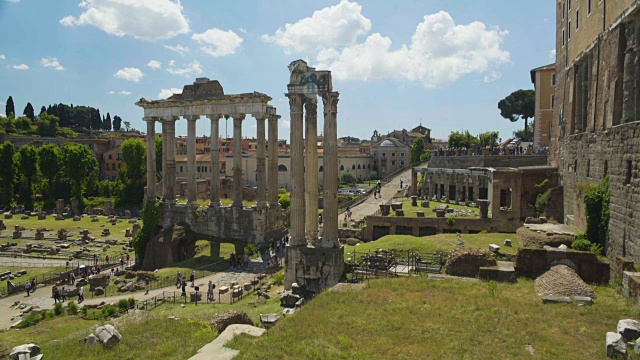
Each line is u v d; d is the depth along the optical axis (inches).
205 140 6614.2
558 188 1963.6
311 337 776.9
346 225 2420.0
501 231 2037.4
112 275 2075.5
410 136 7194.9
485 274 1143.6
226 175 4972.9
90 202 4426.7
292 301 1269.7
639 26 1167.6
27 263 2412.6
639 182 1059.9
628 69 1222.9
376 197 3464.6
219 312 1294.3
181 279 1768.0
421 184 3336.6
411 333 778.2
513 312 862.5
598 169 1417.3
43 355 823.1
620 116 1291.8
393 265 1387.8
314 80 1397.6
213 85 2391.7
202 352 741.9
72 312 1422.2
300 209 1439.5
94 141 5989.2
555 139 2247.8
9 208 4274.1
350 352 708.0
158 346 861.2
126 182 4345.5
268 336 797.2
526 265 1168.2
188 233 2381.9
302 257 1393.9
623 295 962.1
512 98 4734.3
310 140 1446.9
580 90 1824.6
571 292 956.0
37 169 4372.5
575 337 740.7
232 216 2341.3
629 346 679.7
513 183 2028.8
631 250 1095.6
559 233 1496.1
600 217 1325.0
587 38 1670.8
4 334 1165.7
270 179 2410.2
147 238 2405.3
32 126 7731.3
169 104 2454.5
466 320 829.2
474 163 2787.9
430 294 997.2
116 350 845.2
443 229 2113.7
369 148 6811.0
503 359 669.3
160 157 4453.7
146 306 1460.4
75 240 2967.5
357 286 1100.5
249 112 2320.4
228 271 1920.5
